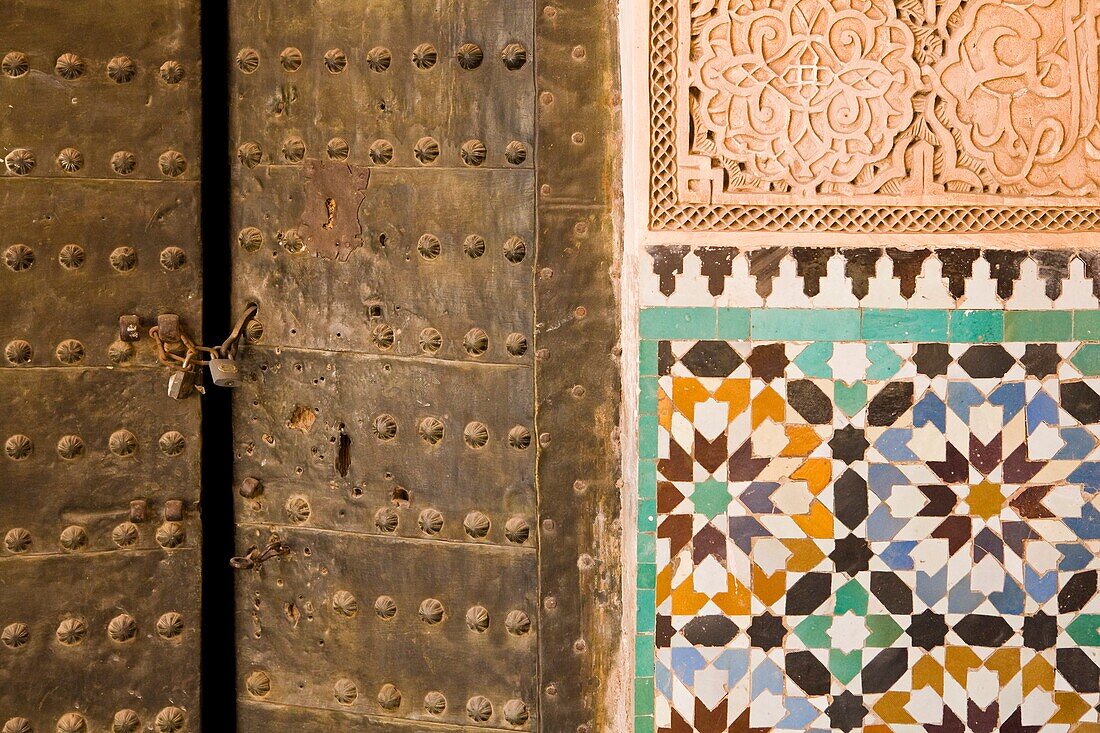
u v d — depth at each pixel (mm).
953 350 2432
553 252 2525
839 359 2434
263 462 2727
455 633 2600
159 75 2623
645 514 2449
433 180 2590
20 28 2537
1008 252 2428
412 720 2627
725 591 2449
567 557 2535
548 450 2531
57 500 2586
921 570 2443
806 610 2447
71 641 2590
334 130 2648
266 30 2689
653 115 2438
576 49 2520
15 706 2561
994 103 2430
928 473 2439
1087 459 2432
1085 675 2439
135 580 2641
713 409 2441
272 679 2730
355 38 2629
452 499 2596
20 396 2557
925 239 2432
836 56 2436
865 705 2449
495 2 2543
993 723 2439
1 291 2541
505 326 2557
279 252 2697
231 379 2602
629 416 2482
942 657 2445
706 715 2449
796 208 2441
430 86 2586
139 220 2619
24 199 2551
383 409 2633
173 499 2654
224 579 2818
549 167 2523
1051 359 2430
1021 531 2438
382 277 2625
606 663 2523
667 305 2436
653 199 2441
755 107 2439
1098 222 2434
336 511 2670
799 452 2441
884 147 2436
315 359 2680
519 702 2568
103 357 2607
